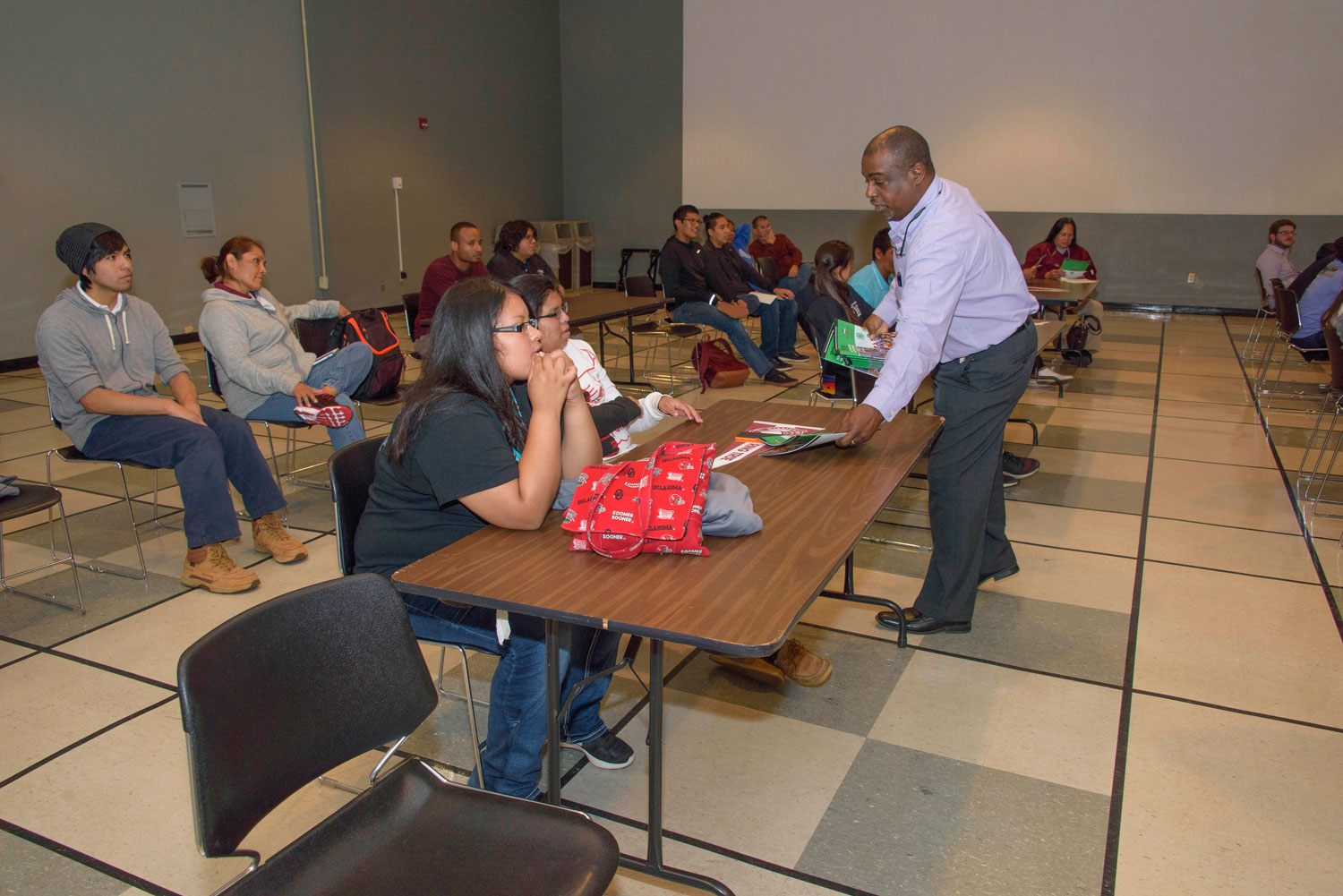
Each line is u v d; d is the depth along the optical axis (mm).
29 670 2568
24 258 6852
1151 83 9844
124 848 1867
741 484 1767
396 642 1408
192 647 1168
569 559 1598
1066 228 7766
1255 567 3293
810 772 2115
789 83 11242
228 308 3738
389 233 10016
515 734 1842
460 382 1725
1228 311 10164
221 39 8062
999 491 3035
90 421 3160
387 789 1403
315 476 4375
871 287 5008
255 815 1231
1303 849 1851
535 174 12305
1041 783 2066
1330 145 9391
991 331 2576
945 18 10406
